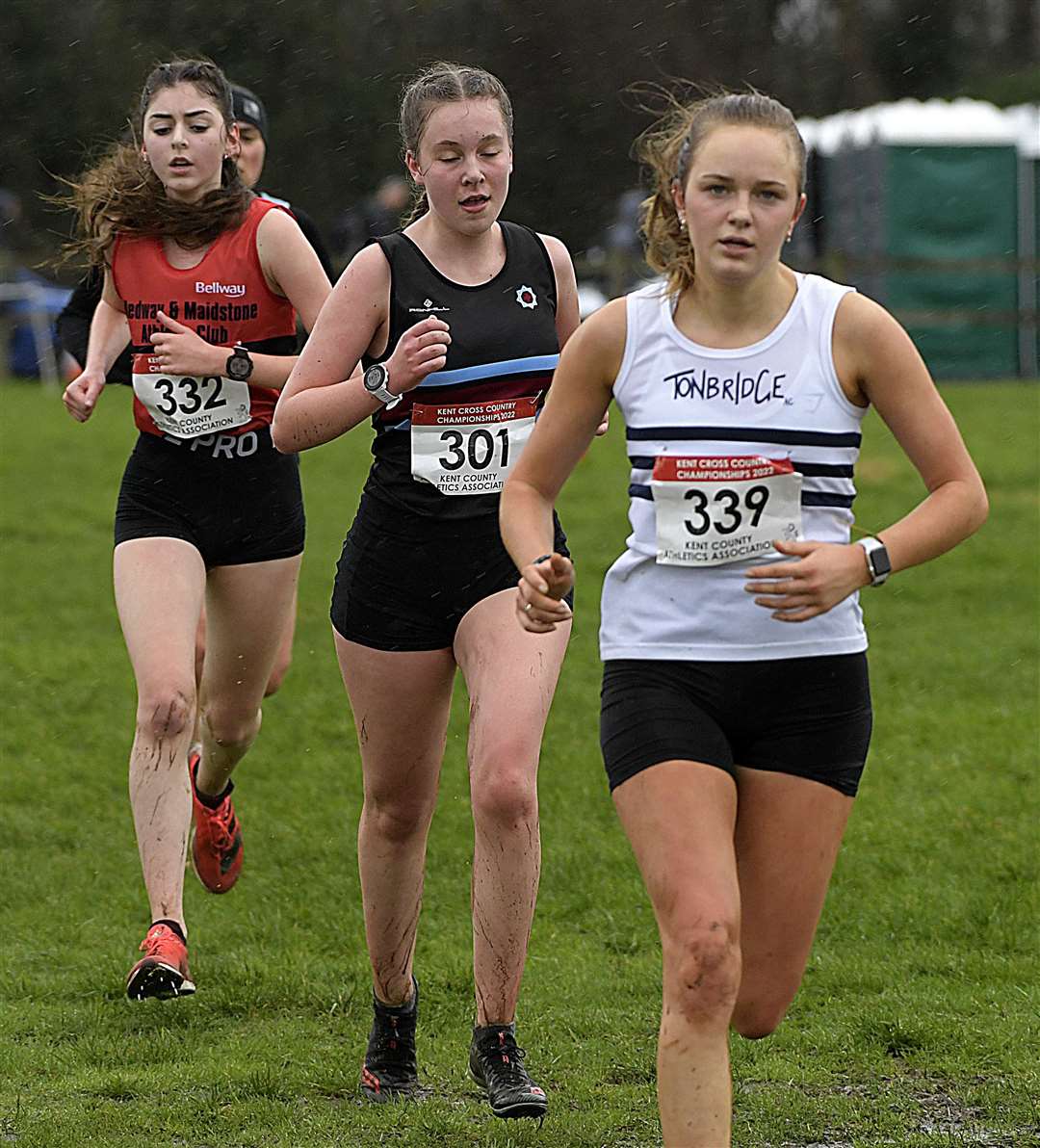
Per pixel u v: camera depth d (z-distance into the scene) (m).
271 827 22.61
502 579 14.20
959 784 23.45
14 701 28.81
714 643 11.56
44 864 21.73
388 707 14.43
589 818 22.69
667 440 11.52
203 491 17.25
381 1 90.50
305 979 17.58
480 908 13.82
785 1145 13.73
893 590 36.34
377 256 14.35
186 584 16.84
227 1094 14.91
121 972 17.98
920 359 11.46
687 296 11.67
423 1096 14.94
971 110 72.69
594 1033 16.23
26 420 56.03
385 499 14.37
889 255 70.25
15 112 86.75
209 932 19.27
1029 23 124.81
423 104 14.29
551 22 91.19
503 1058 13.95
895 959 17.89
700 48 98.88
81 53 86.75
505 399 14.35
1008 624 33.41
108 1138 13.91
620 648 11.77
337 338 14.31
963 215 70.38
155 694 16.14
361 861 14.78
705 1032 10.80
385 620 14.27
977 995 16.73
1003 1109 14.26
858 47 109.69
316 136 86.75
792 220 11.36
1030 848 20.80
